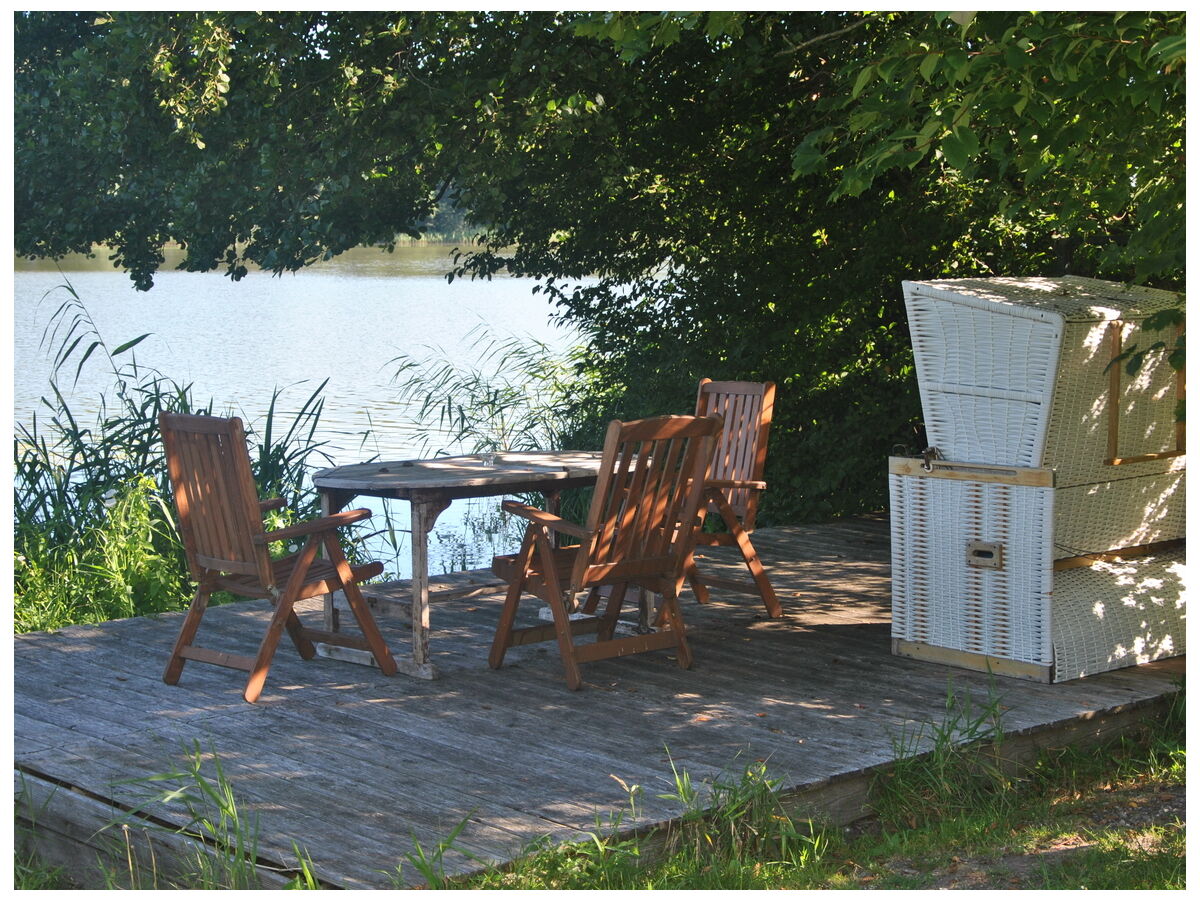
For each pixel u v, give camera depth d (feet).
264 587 16.49
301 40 27.55
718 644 19.31
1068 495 17.16
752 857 12.55
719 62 30.94
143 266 32.40
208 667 18.20
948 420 17.65
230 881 11.05
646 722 15.47
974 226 32.71
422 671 17.52
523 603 22.30
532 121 27.25
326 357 66.74
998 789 14.39
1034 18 15.07
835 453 35.45
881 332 35.14
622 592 18.29
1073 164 20.01
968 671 17.62
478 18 28.43
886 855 12.70
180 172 28.73
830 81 30.86
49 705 16.24
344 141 27.35
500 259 35.96
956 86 17.42
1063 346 16.47
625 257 35.83
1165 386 18.35
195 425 16.28
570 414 39.32
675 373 36.14
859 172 15.93
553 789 13.12
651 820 12.19
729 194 34.19
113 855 12.46
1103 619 17.39
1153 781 14.93
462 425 39.96
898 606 18.44
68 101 28.81
